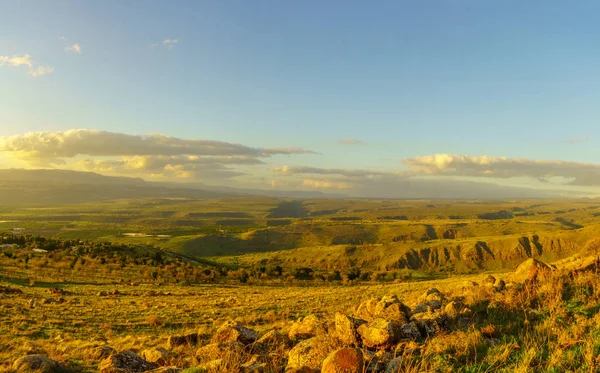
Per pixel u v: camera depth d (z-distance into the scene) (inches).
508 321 371.9
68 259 3398.1
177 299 1839.3
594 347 268.1
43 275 2694.4
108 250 4111.7
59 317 1146.0
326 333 393.4
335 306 1296.8
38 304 1405.0
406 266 6604.3
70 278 2684.5
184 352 473.4
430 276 4544.8
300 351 331.9
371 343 332.2
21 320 1024.9
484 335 339.0
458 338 319.3
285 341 419.8
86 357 572.1
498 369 262.2
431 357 286.0
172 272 3289.9
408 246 7303.2
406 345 321.4
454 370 264.2
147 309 1403.8
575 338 294.5
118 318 1190.3
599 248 653.9
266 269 3858.3
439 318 382.6
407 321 387.9
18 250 3693.4
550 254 6619.1
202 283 2970.0
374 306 446.3
